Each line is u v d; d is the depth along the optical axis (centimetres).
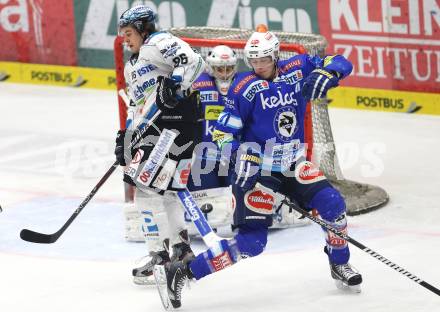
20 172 2234
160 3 3011
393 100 2744
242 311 1323
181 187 1395
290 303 1348
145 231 1446
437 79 2656
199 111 1416
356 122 2658
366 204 1841
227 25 2917
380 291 1384
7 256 1620
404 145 2400
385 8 2681
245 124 1334
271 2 2838
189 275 1311
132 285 1455
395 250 1591
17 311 1347
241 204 1308
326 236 1362
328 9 2764
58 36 3219
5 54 3341
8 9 3288
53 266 1560
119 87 1823
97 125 2703
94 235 1744
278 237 1695
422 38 2647
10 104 3016
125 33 1423
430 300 1336
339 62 1293
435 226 1734
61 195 2036
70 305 1367
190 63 1359
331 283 1431
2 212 1906
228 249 1303
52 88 3241
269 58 1297
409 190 1994
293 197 1364
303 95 1289
